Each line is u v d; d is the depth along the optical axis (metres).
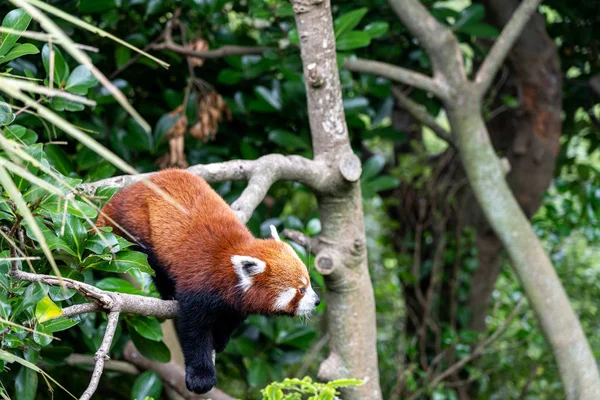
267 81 6.84
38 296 3.19
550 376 8.98
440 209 8.79
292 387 2.98
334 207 5.14
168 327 6.20
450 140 7.06
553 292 6.34
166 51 6.45
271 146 7.00
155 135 6.07
